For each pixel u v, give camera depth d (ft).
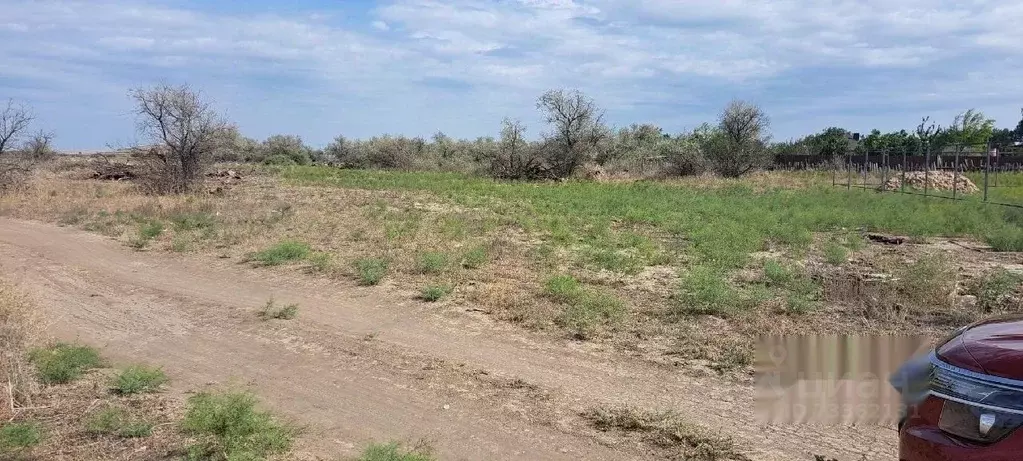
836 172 142.61
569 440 18.25
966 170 141.28
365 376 23.40
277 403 21.06
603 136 140.26
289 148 179.63
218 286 37.58
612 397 21.12
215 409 18.40
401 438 18.45
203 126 90.38
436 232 54.70
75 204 73.51
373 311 31.65
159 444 18.01
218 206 72.43
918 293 31.76
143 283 38.58
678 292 33.83
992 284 32.55
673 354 25.04
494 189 100.07
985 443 10.17
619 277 37.83
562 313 30.01
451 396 21.45
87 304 34.04
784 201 80.74
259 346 27.07
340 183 110.22
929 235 55.72
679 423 18.80
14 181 88.69
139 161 99.30
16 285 33.73
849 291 32.50
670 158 146.61
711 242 47.39
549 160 133.90
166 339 28.27
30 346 25.34
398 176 128.06
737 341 25.85
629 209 70.13
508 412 20.15
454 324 29.43
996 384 10.25
